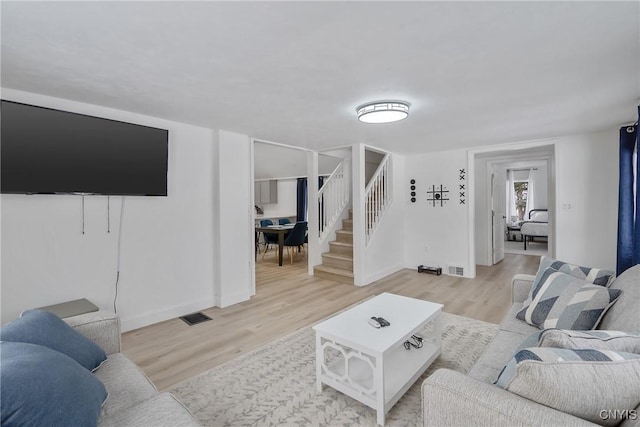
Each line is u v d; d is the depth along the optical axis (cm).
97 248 273
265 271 544
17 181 214
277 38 158
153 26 146
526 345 136
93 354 146
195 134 339
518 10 136
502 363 151
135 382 141
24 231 236
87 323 162
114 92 234
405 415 173
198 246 344
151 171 283
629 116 302
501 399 90
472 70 198
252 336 277
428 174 523
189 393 193
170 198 320
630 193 302
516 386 92
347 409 178
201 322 310
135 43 162
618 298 157
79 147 241
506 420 85
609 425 85
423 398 103
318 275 498
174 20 141
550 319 177
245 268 378
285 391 194
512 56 179
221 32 152
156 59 180
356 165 438
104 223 277
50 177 228
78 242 262
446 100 253
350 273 457
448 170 500
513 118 308
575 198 388
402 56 179
